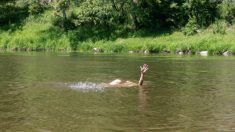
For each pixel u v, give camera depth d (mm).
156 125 13867
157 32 65125
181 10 66000
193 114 15562
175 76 27625
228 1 64125
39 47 65500
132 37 64438
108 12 66938
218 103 17750
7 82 24172
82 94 19938
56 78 26141
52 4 71625
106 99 18609
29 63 37875
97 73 29219
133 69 32188
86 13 66812
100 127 13578
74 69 32125
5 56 48375
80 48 64000
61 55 50938
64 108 16562
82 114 15477
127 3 66750
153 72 30141
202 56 50000
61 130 13195
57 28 68562
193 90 21375
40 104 17391
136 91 20953
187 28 63125
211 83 24141
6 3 76875
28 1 76062
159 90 21328
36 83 23734
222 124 14016
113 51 60625
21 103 17609
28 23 71625
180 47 57094
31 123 14078
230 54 53875
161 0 67000
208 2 64375
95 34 66125
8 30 70312
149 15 67062
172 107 16859
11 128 13422
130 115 15344
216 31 61500
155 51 58344
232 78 26562
